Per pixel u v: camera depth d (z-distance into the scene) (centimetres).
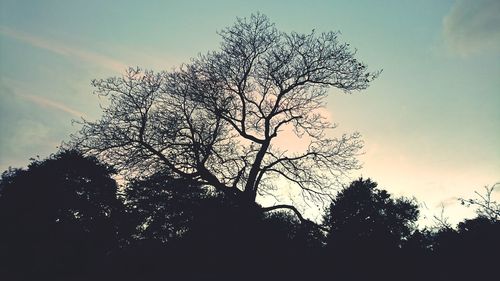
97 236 2273
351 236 2045
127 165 2020
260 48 2233
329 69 2211
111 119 2066
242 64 2191
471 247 1444
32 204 2498
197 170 2027
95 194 2448
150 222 1967
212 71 2173
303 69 2216
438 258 1672
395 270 1769
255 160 2102
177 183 1938
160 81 2159
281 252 1912
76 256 2239
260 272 1827
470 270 1422
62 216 2462
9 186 2662
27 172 2683
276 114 2234
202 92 2120
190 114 2177
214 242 1864
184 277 1764
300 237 2019
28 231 2412
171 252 1905
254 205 1978
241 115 2241
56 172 2567
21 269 2230
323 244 2056
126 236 2088
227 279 1736
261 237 1916
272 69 2191
